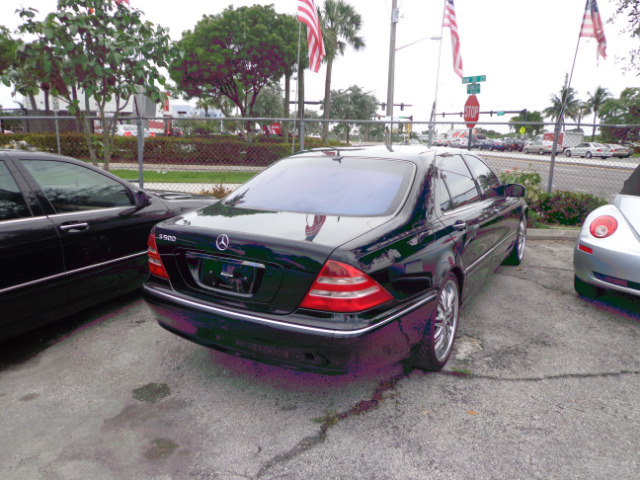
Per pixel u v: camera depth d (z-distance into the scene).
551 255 6.28
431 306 2.74
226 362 3.22
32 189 3.32
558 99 83.81
